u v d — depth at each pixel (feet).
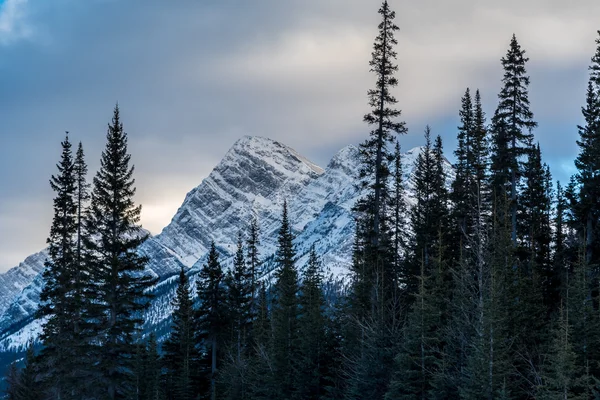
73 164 200.95
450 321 141.90
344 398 171.42
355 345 175.11
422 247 210.38
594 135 176.76
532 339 139.85
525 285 145.79
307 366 191.01
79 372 186.39
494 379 119.96
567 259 180.86
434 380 135.13
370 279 174.91
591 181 174.19
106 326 184.65
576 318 131.54
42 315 197.67
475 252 141.18
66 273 194.49
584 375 113.91
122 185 188.34
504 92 185.47
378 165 158.71
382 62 159.12
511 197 184.14
